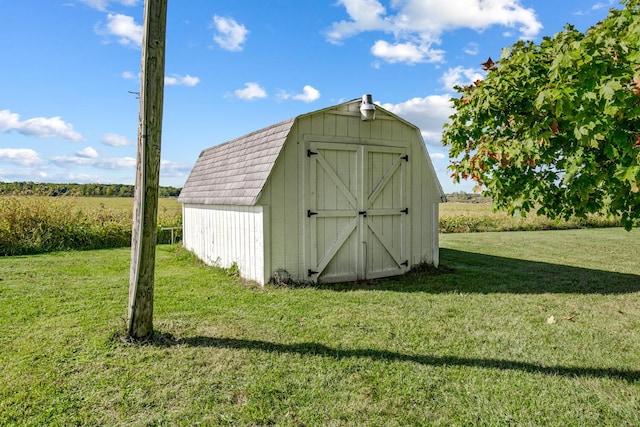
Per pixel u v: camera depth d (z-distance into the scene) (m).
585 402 2.59
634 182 1.93
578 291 5.71
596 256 9.28
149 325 3.67
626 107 1.92
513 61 2.68
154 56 3.38
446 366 3.12
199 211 8.79
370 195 6.62
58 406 2.49
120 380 2.84
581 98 1.99
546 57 2.63
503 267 7.74
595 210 2.52
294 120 5.90
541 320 4.34
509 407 2.52
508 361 3.22
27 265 7.64
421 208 7.31
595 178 2.20
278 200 5.89
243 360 3.20
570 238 13.38
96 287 5.73
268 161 5.89
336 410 2.47
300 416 2.41
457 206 26.38
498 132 2.82
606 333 3.91
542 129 2.35
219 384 2.80
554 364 3.17
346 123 6.39
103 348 3.40
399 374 2.97
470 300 5.18
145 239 3.54
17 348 3.38
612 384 2.83
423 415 2.43
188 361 3.18
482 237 13.84
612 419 2.39
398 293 5.56
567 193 2.32
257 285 5.93
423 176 7.33
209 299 5.13
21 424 2.29
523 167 2.69
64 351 3.33
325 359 3.23
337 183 6.33
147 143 3.43
